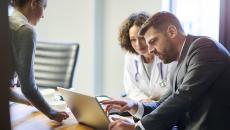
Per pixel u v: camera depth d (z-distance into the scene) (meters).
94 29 3.26
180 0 3.05
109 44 3.29
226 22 2.74
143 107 1.54
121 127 1.29
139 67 2.32
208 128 1.26
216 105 1.27
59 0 3.32
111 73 3.35
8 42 0.62
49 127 1.38
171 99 1.25
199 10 2.94
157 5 3.04
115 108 1.55
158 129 1.23
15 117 1.50
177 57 1.41
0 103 0.64
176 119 1.27
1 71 0.62
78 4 3.27
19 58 1.34
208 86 1.25
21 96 1.57
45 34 3.42
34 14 1.49
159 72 2.14
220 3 2.74
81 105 1.35
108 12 3.23
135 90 2.31
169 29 1.36
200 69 1.24
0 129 0.64
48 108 1.42
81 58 3.34
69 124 1.44
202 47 1.29
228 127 1.28
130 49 2.32
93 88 3.35
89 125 1.41
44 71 2.47
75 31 3.33
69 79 2.38
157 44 1.37
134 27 2.10
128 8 3.15
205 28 2.91
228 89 1.28
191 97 1.22
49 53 2.48
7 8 0.61
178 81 1.35
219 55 1.29
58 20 3.36
